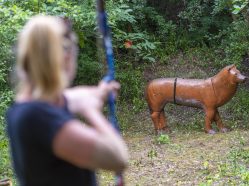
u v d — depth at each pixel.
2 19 7.34
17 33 7.18
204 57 11.40
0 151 6.74
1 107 7.03
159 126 8.78
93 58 10.55
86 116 1.70
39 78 1.61
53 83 1.62
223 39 11.23
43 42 1.59
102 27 2.23
